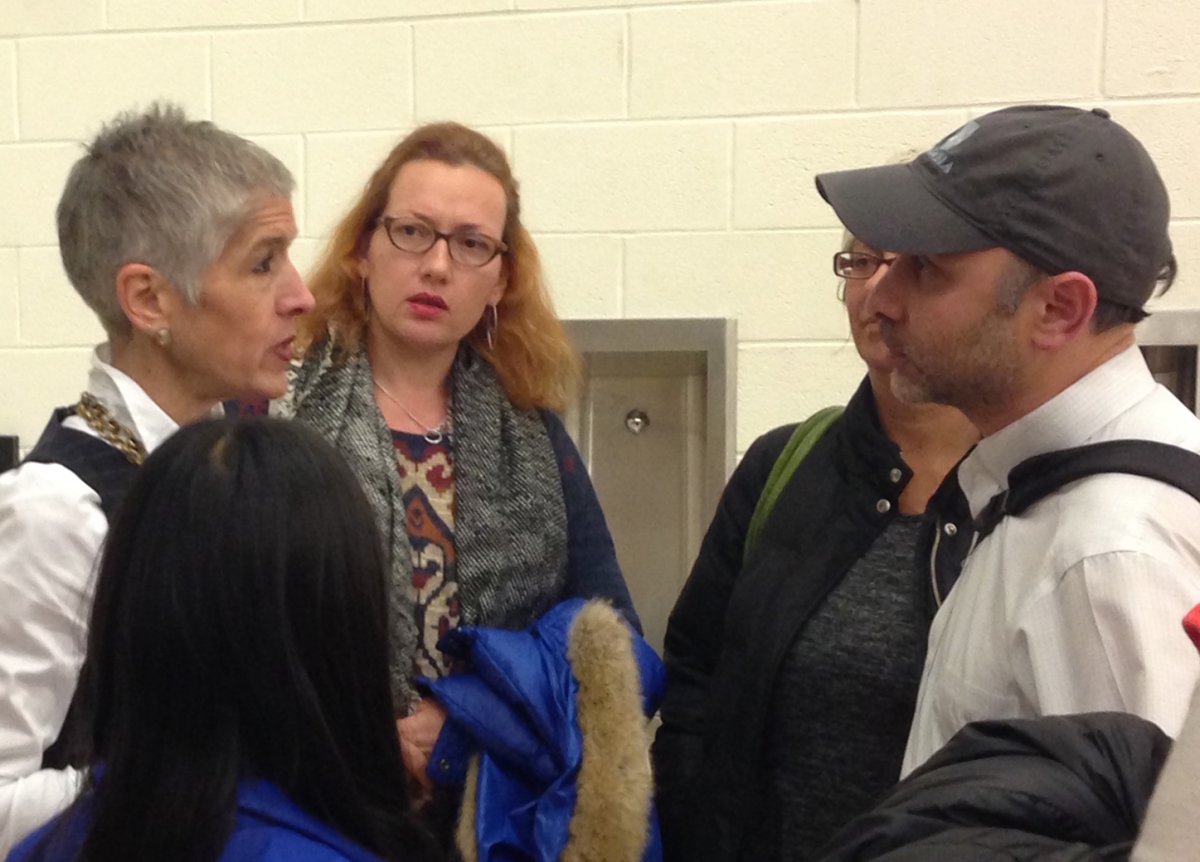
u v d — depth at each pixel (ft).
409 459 4.56
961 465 3.31
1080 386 2.92
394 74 6.20
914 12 5.63
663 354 6.04
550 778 4.09
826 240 5.79
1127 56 5.47
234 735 2.34
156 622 2.32
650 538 6.20
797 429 4.62
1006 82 5.59
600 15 5.93
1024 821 2.05
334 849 2.31
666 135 5.91
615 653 4.20
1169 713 2.46
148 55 6.48
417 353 4.63
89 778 2.47
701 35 5.83
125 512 2.44
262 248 3.50
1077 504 2.80
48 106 6.61
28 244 6.66
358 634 2.46
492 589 4.46
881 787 3.90
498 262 4.62
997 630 2.93
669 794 4.54
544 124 6.04
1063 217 2.82
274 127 6.37
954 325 2.95
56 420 3.57
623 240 6.00
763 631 4.14
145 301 3.40
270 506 2.37
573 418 6.19
